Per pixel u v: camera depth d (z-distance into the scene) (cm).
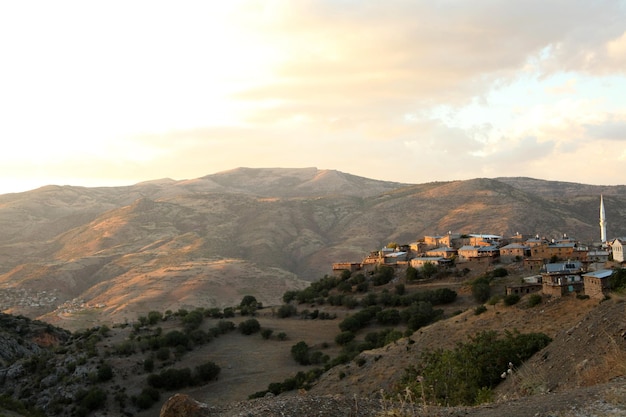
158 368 9369
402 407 1439
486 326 5816
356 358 7044
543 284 6353
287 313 12350
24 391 8150
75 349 9669
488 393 2494
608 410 1221
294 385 7594
